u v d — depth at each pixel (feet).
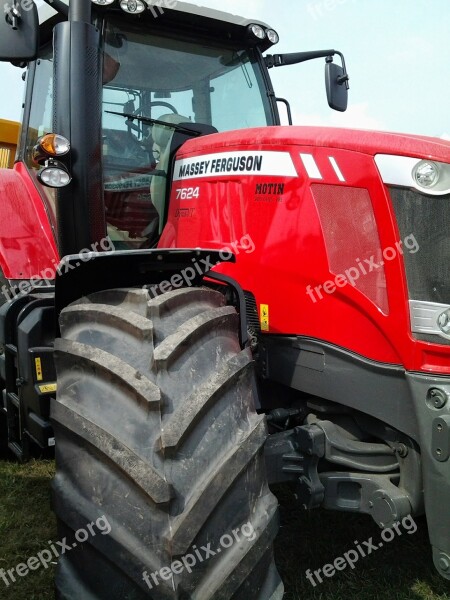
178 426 4.86
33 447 10.04
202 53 9.59
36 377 6.72
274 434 7.04
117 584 4.70
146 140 8.73
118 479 4.82
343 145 6.73
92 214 7.19
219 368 5.46
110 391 5.17
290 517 8.72
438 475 5.95
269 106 10.27
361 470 6.68
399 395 6.36
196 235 8.10
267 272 7.32
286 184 7.13
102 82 7.70
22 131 10.78
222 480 4.88
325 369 6.86
